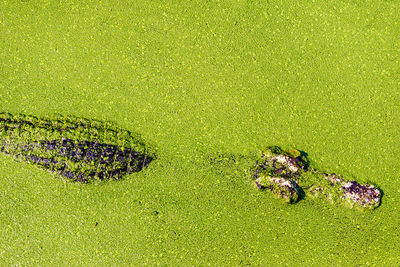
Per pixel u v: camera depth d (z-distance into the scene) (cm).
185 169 128
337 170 127
